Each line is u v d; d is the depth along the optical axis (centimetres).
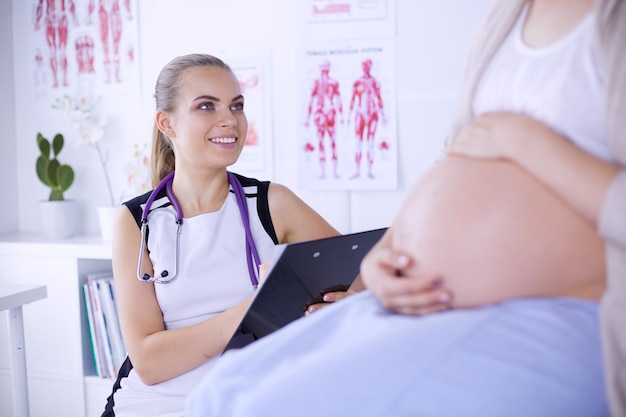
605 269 73
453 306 78
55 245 242
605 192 66
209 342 151
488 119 80
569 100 73
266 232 169
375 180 236
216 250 162
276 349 80
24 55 280
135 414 153
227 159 164
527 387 66
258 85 247
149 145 264
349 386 70
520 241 74
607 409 68
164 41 259
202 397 79
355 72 235
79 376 243
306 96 240
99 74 269
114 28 265
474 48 89
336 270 125
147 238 164
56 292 244
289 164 247
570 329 69
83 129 263
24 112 282
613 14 69
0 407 257
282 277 114
